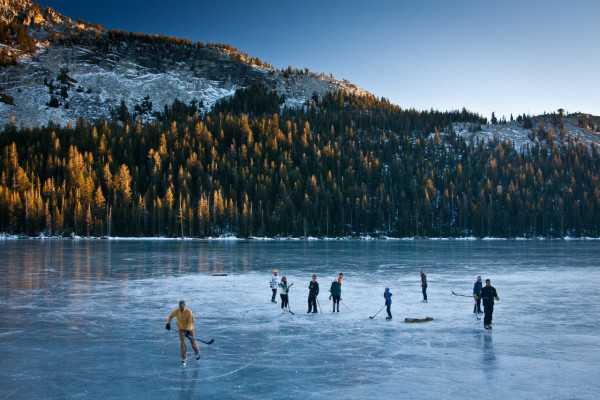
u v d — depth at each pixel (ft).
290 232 419.33
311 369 34.50
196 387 30.27
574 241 399.03
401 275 106.32
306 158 547.49
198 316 56.18
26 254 167.94
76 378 32.01
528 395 28.78
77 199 368.07
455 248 254.68
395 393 29.09
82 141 491.31
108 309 59.82
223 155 510.58
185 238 387.55
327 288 83.35
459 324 51.62
